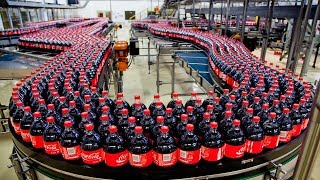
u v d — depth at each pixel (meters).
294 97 1.37
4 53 3.18
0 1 2.57
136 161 0.88
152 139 0.97
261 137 0.96
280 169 0.98
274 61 5.85
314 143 0.67
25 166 1.10
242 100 1.28
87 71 1.70
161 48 3.29
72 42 2.94
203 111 1.21
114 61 2.41
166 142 0.89
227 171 0.94
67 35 3.55
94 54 2.14
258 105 1.23
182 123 1.03
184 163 0.91
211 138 0.92
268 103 1.22
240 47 2.72
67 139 0.92
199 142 0.92
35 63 2.67
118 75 2.38
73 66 1.78
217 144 0.91
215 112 1.21
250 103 1.32
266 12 2.77
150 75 4.81
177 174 0.90
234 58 2.06
